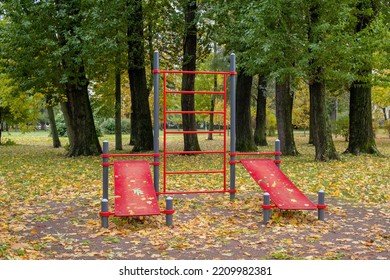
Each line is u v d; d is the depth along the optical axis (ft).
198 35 78.89
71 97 69.51
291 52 51.44
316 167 51.90
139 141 78.59
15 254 20.54
